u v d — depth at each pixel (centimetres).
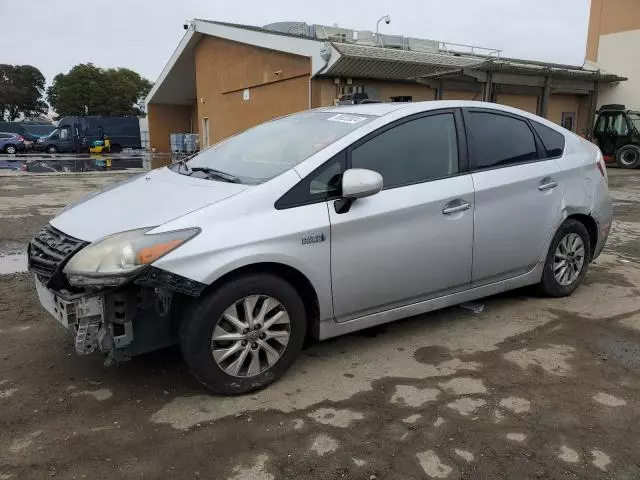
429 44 2423
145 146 4297
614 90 2591
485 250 392
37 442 264
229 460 251
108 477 239
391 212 338
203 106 2589
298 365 345
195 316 285
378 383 323
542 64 2544
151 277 267
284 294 309
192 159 419
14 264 590
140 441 265
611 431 275
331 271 320
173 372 334
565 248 458
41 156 3344
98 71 7406
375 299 345
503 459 252
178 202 304
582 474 243
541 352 366
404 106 373
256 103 2142
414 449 259
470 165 386
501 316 430
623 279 532
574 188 448
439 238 363
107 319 276
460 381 325
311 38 1812
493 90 1906
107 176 1805
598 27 2642
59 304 287
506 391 314
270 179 312
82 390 313
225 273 282
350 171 312
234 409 294
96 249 273
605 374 336
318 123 382
